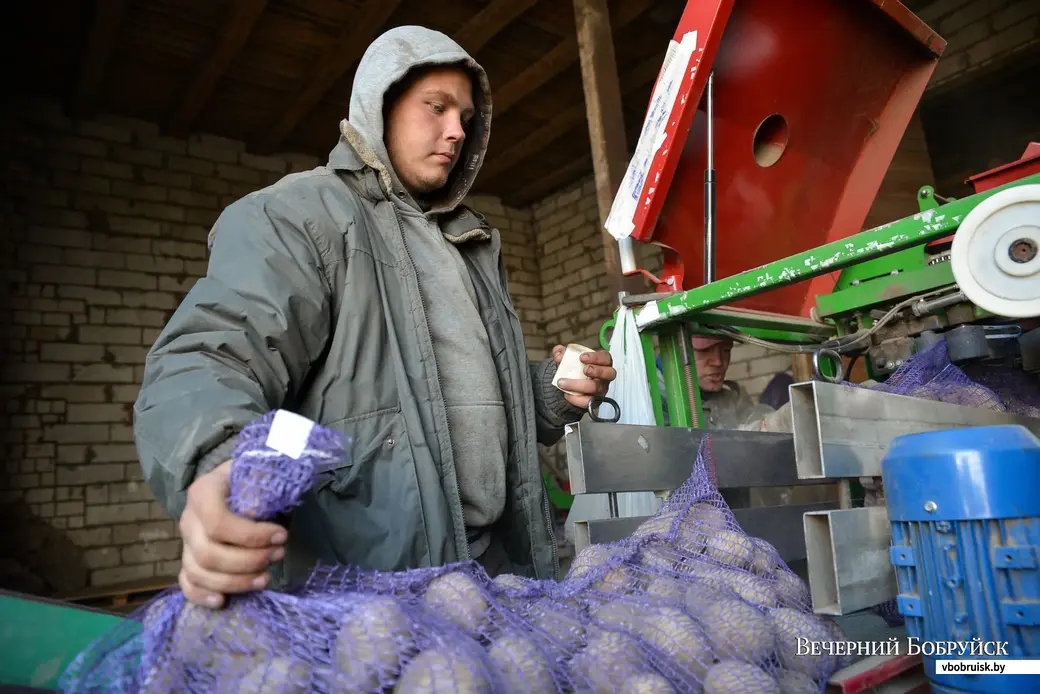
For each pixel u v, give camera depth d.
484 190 7.48
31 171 5.43
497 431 1.28
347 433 1.07
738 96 1.65
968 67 4.49
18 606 0.77
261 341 0.92
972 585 0.66
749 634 0.71
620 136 3.83
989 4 4.40
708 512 0.94
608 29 3.95
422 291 1.27
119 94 5.54
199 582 0.59
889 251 1.09
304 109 5.70
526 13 4.90
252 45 5.02
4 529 4.89
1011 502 0.64
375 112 1.26
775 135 1.79
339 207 1.15
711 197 1.57
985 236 0.91
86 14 4.61
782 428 1.59
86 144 5.67
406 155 1.34
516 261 7.65
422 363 1.17
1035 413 1.43
